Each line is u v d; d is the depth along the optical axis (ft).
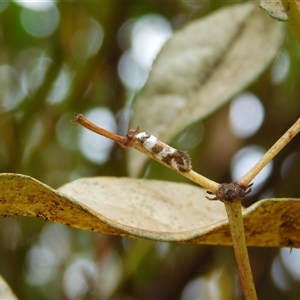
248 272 1.11
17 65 2.31
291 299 2.21
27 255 2.32
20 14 2.29
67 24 2.10
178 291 2.14
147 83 1.52
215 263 2.17
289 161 2.04
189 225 1.24
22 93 2.28
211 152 2.11
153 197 1.27
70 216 1.12
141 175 1.47
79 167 2.29
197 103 1.50
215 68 1.54
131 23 2.22
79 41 2.18
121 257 1.97
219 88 1.51
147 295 2.16
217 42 1.56
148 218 1.23
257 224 1.18
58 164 2.30
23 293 2.21
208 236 1.17
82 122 1.09
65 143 2.32
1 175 1.08
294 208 1.17
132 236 1.11
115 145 2.05
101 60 2.08
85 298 2.05
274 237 1.21
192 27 1.59
